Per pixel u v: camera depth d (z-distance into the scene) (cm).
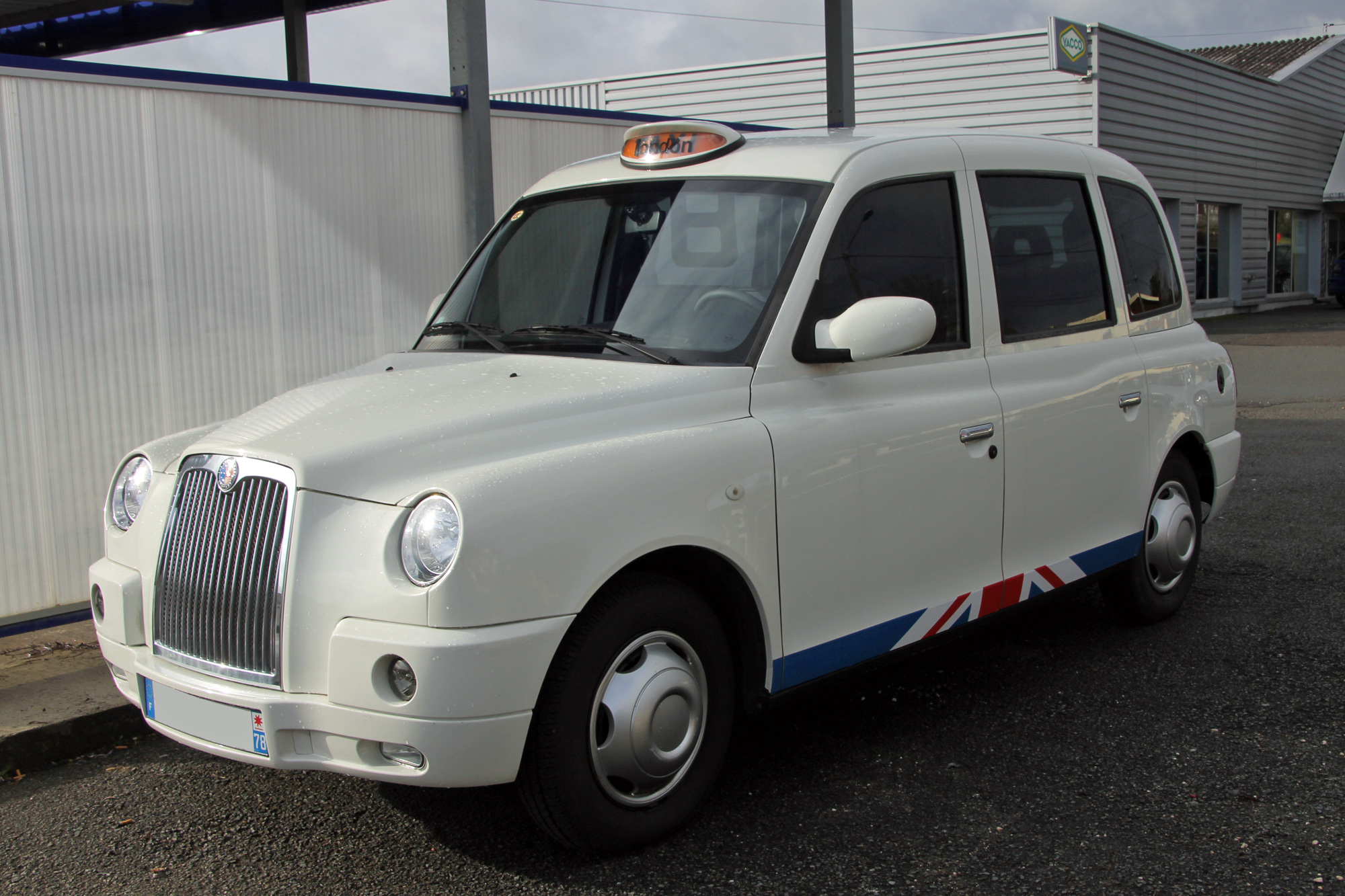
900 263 388
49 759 409
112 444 575
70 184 553
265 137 627
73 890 316
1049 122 2059
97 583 347
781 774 374
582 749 299
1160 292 521
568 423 317
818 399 357
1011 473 414
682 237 384
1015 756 383
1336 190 3080
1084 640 505
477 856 325
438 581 274
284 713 289
